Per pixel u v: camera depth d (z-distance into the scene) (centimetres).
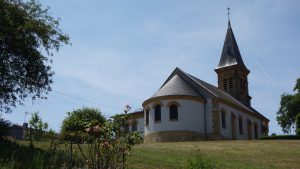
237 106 5619
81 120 1462
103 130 1309
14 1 2509
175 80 4991
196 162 1623
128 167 1816
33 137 2723
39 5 2614
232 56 7188
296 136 4681
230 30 7488
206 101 4959
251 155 2717
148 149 2802
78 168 1477
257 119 6562
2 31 2348
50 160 1537
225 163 2253
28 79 2564
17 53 2452
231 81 7006
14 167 1445
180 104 4638
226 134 5041
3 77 2452
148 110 4797
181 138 4500
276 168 2227
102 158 1295
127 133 1330
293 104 7294
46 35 2586
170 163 2064
